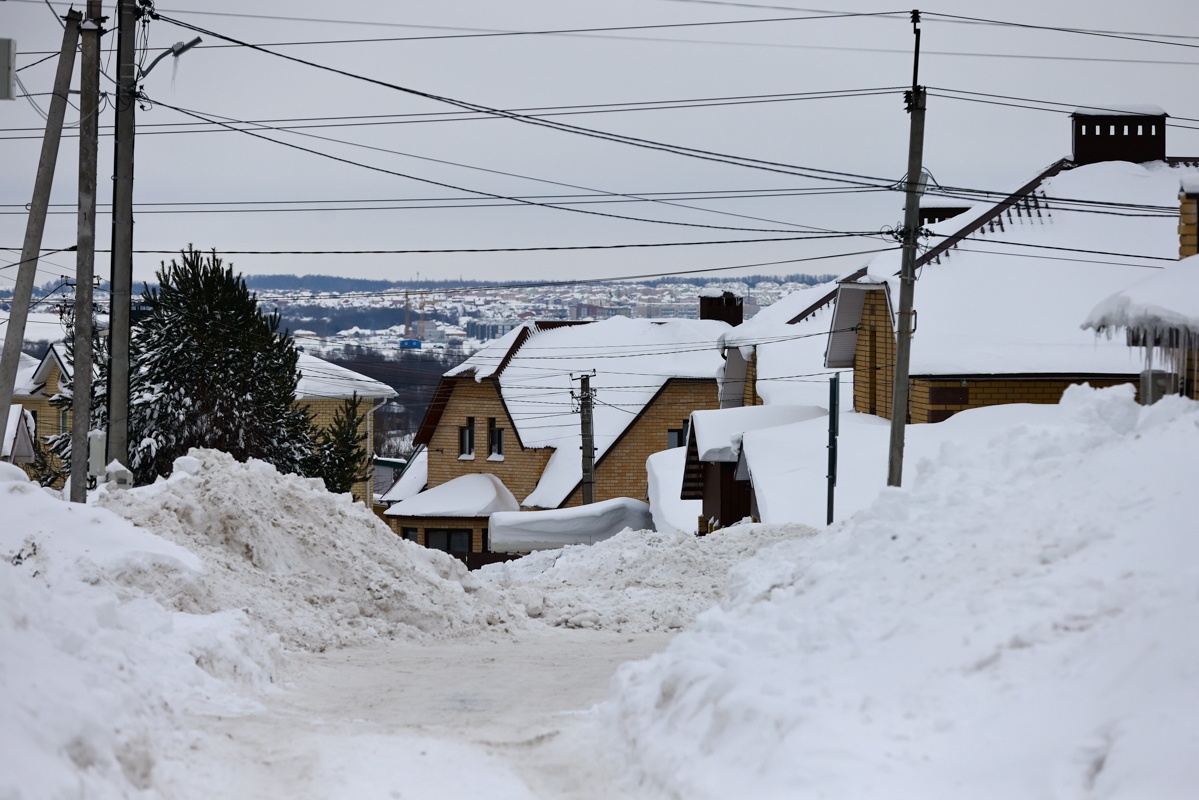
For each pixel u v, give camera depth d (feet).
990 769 34.96
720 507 192.03
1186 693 33.73
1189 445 50.83
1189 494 45.98
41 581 63.21
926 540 54.65
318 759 44.93
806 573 60.39
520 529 240.12
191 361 214.28
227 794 40.63
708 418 193.16
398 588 93.40
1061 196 179.32
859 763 36.47
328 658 79.46
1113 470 52.06
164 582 73.77
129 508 86.89
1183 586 38.60
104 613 57.88
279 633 80.53
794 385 215.31
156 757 40.88
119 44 127.54
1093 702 35.70
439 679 71.77
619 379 309.83
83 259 122.31
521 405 307.78
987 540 51.31
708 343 313.94
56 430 336.49
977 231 175.83
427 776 43.80
